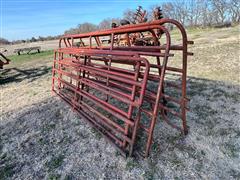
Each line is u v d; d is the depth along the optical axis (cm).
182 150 229
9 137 306
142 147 239
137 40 680
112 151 244
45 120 343
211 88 380
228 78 422
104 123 273
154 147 238
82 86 348
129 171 211
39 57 1113
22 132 315
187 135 252
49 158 248
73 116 343
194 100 341
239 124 264
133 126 218
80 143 269
